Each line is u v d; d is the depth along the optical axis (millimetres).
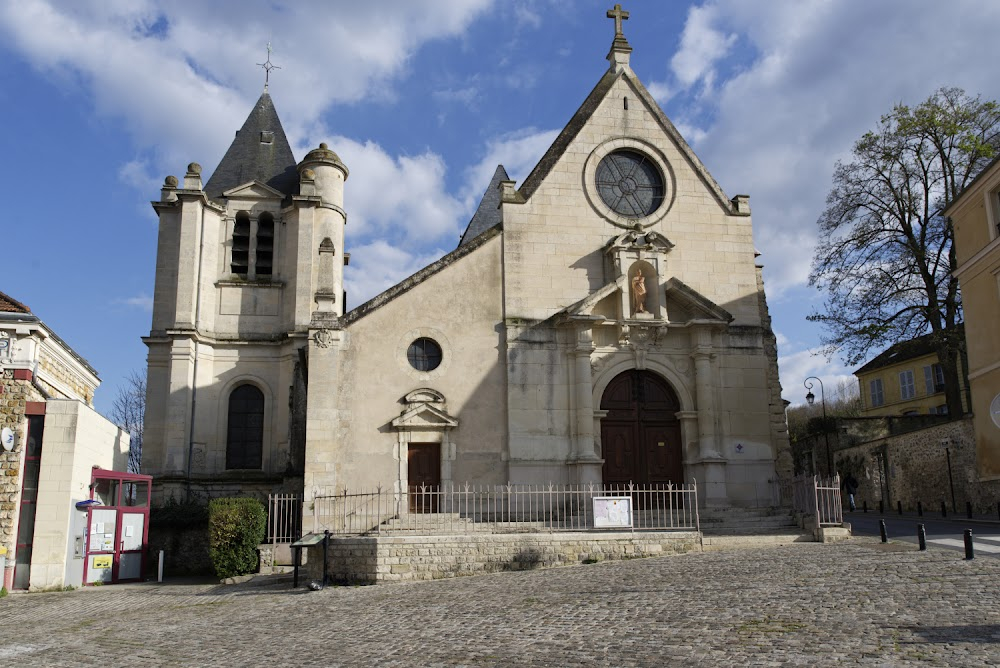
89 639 12234
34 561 19234
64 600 17438
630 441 22922
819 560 14891
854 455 36344
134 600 17156
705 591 12242
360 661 9438
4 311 21172
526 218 23422
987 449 25562
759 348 23625
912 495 31156
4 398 19625
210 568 24906
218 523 20547
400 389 21859
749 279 24156
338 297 30516
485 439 21969
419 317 22359
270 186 31562
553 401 22391
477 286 22828
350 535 17938
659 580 13812
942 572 12734
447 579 16609
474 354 22422
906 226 31750
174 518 25031
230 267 30047
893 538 18453
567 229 23562
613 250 23234
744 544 18516
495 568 17172
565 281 23234
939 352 31141
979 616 9383
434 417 21703
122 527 21906
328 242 22719
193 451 27875
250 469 28500
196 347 28484
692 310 23297
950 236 30766
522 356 22531
